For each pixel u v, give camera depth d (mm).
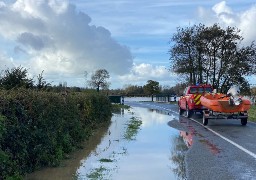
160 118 27375
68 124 13133
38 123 9953
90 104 18484
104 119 23891
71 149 12617
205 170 9539
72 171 10016
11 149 8531
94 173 9766
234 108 20688
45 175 9539
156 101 63938
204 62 46906
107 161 11336
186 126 20844
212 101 20828
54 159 10719
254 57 46250
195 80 47469
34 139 9680
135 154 12516
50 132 10695
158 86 77312
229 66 46062
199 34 46531
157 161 11289
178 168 10250
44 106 10352
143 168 10344
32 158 9758
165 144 14594
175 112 33625
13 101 8781
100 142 15398
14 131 8617
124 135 17609
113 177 9352
